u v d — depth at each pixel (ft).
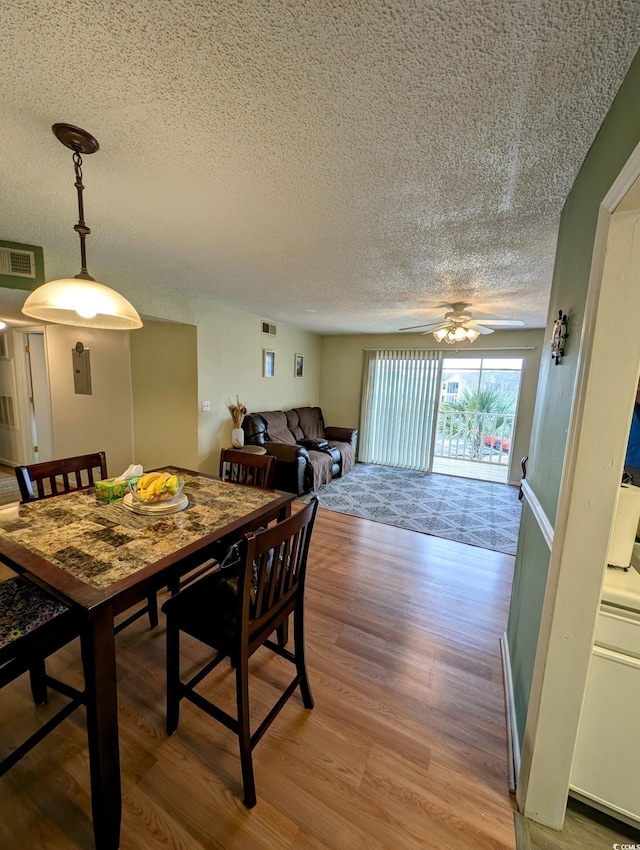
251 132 4.03
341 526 11.59
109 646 3.30
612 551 3.88
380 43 2.87
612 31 2.65
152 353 12.99
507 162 4.42
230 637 4.05
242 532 4.94
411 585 8.25
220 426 13.99
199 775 4.12
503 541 10.85
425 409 19.17
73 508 5.34
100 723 3.26
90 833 3.57
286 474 14.25
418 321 15.87
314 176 4.87
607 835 3.69
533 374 16.93
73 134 4.05
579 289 3.92
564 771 3.64
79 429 14.51
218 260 8.50
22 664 3.66
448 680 5.60
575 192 4.62
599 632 3.53
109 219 6.35
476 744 4.61
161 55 3.04
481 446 21.79
